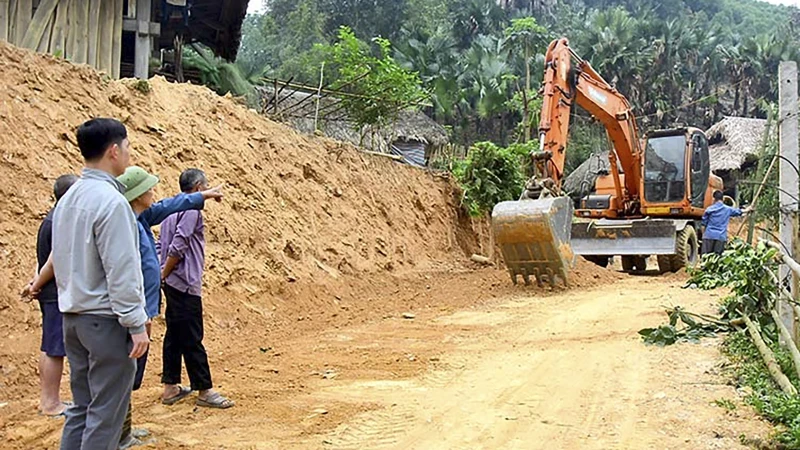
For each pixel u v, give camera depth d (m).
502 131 47.97
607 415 5.70
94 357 3.88
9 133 8.90
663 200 17.72
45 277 5.48
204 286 9.53
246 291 10.20
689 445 4.96
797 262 7.07
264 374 7.17
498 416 5.75
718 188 19.30
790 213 7.45
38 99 9.70
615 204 18.59
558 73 14.42
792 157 7.46
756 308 7.90
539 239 12.88
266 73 25.47
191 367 5.93
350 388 6.66
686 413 5.66
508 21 56.12
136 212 5.03
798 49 57.59
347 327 9.84
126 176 4.95
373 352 8.21
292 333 9.36
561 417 5.70
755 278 7.80
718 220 15.70
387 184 16.91
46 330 5.62
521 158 19.75
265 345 8.59
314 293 11.42
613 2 74.75
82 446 3.90
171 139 11.46
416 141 30.11
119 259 3.82
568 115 14.61
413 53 46.53
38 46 12.78
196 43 23.44
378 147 23.81
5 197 8.27
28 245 8.05
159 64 17.81
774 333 7.64
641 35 55.50
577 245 16.98
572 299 12.24
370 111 19.75
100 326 3.87
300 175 13.93
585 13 63.03
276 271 11.16
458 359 7.84
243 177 12.22
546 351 8.14
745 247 8.15
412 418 5.72
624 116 17.44
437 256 17.02
